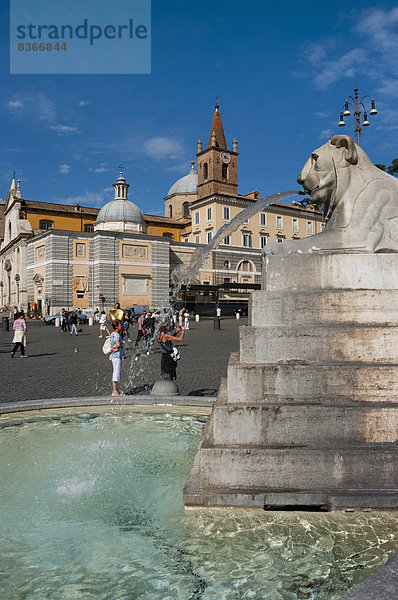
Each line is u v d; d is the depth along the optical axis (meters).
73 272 47.72
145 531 3.28
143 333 18.20
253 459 3.58
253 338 4.07
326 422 3.68
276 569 2.77
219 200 57.78
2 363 14.35
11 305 59.97
